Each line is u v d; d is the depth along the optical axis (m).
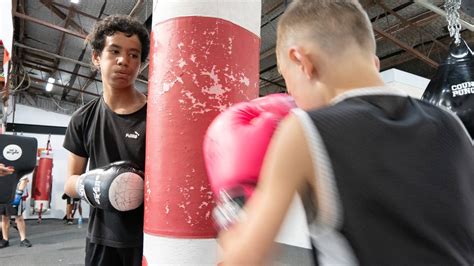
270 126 0.55
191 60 0.75
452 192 0.45
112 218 1.04
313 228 0.43
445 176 0.45
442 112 0.53
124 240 1.03
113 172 0.95
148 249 0.76
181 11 0.76
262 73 6.79
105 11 4.73
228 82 0.76
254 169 0.52
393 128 0.44
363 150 0.41
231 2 0.78
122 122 1.08
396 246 0.40
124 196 0.92
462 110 1.18
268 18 4.57
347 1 0.53
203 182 0.73
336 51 0.49
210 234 0.73
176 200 0.73
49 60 7.29
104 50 1.06
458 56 1.26
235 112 0.63
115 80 1.05
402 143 0.44
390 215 0.41
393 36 4.84
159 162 0.76
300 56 0.51
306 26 0.51
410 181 0.42
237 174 0.52
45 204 7.68
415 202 0.42
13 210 4.39
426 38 5.02
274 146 0.45
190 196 0.73
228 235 0.47
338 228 0.40
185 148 0.74
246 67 0.81
